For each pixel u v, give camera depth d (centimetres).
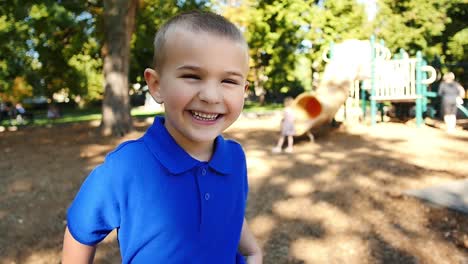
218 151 125
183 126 110
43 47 1462
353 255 349
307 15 1880
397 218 424
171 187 114
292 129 832
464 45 1984
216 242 120
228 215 124
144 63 1786
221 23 111
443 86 1121
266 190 541
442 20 2020
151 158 115
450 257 338
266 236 391
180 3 1433
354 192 514
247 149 872
